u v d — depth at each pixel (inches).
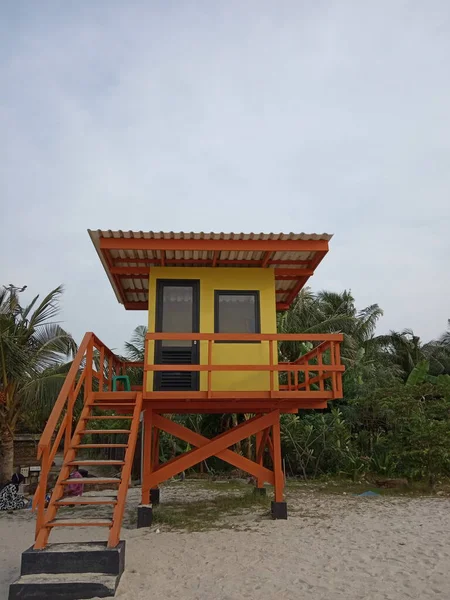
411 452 577.6
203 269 415.2
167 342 398.9
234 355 398.3
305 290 988.6
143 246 378.6
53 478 653.9
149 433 398.0
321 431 724.0
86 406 350.3
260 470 410.6
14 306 587.2
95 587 234.4
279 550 315.6
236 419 768.9
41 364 583.2
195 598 232.8
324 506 486.3
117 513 265.6
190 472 796.6
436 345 1173.1
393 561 288.8
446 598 229.9
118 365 482.9
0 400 546.3
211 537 351.6
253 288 414.0
